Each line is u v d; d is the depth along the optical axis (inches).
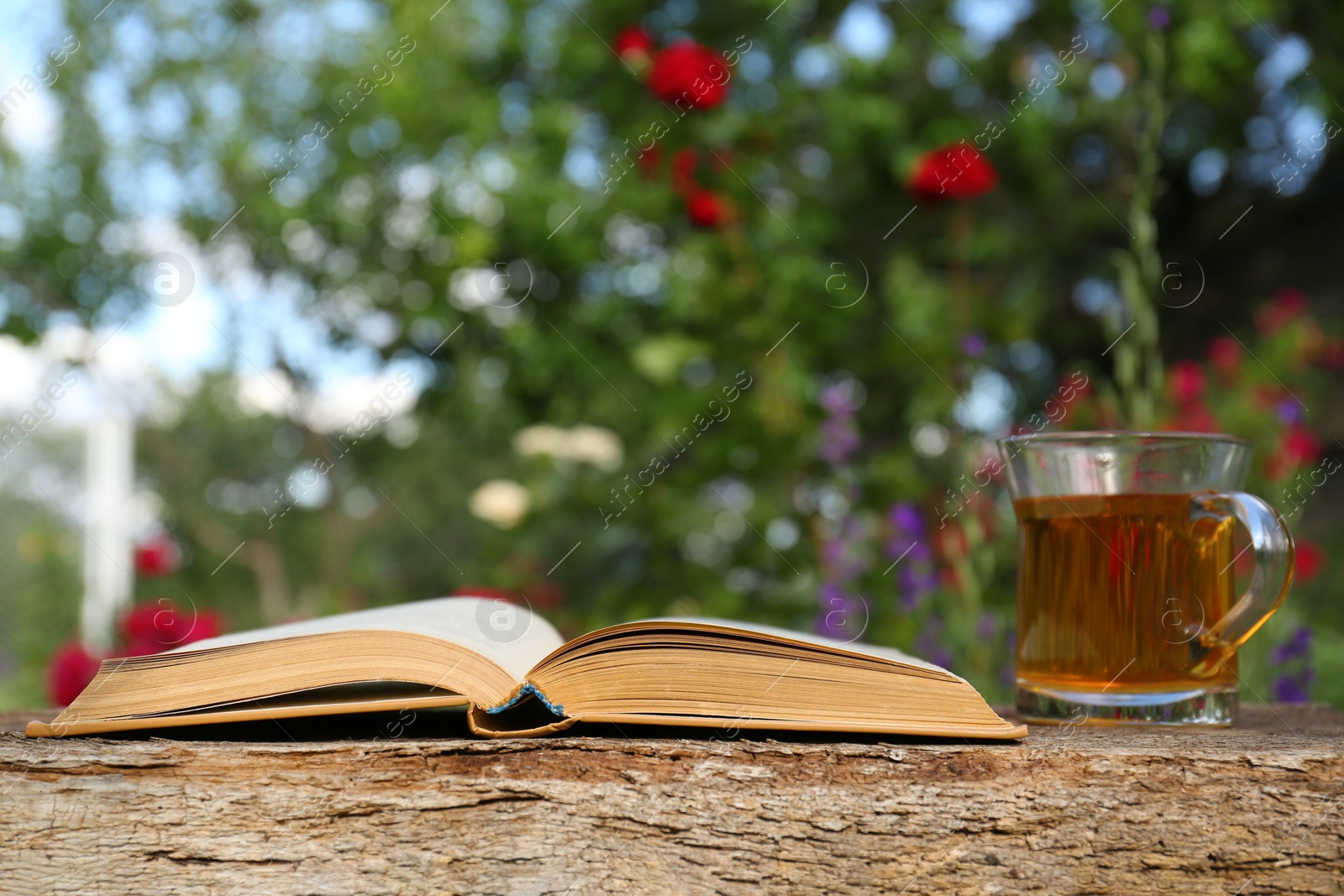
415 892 32.6
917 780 33.9
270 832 32.7
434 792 33.2
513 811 33.2
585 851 33.0
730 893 33.1
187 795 32.7
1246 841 33.5
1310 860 33.4
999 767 34.1
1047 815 33.7
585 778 33.6
